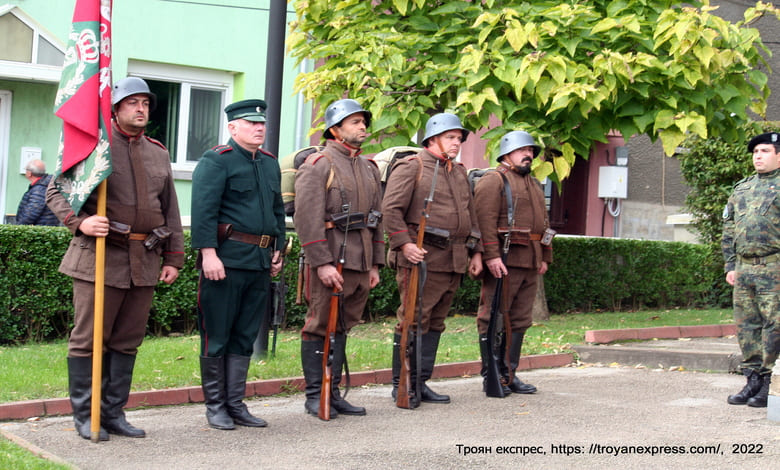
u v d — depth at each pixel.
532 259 7.30
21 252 8.94
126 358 5.64
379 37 9.13
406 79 9.39
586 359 9.34
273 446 5.45
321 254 6.12
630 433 5.91
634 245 13.31
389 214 6.61
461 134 6.84
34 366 7.39
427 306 6.76
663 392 7.46
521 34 8.70
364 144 9.41
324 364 6.22
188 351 8.35
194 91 13.44
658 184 17.89
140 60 12.83
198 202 5.79
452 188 6.80
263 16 13.62
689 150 14.08
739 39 9.48
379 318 11.21
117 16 12.53
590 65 9.17
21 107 12.00
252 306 6.04
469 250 7.13
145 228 5.53
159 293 9.60
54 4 12.24
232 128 6.00
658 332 10.55
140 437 5.58
